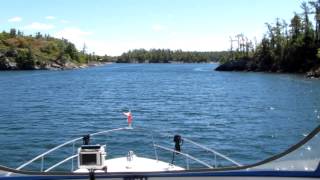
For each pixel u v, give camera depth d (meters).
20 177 6.73
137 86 102.44
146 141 28.48
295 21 172.38
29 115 46.78
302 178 6.34
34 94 78.94
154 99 68.81
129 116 12.49
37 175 6.82
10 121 41.34
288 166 6.49
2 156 24.69
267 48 186.62
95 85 107.06
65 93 81.44
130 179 6.98
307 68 157.62
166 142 28.47
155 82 119.62
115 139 29.08
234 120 42.22
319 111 48.84
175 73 185.12
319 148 6.25
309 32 162.38
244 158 24.66
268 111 50.19
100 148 6.51
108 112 50.28
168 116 46.12
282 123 39.41
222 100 66.00
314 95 70.50
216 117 44.97
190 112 50.03
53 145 28.52
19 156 24.72
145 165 11.37
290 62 166.88
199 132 34.62
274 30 183.38
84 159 6.41
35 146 27.98
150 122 41.38
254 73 170.88
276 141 30.19
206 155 24.31
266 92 79.19
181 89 91.75
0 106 57.44
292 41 169.62
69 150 25.48
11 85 107.69
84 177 6.95
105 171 7.25
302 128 36.16
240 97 70.75
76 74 183.62
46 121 41.53
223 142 29.81
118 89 92.56
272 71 176.75
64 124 39.50
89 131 35.56
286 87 90.56
